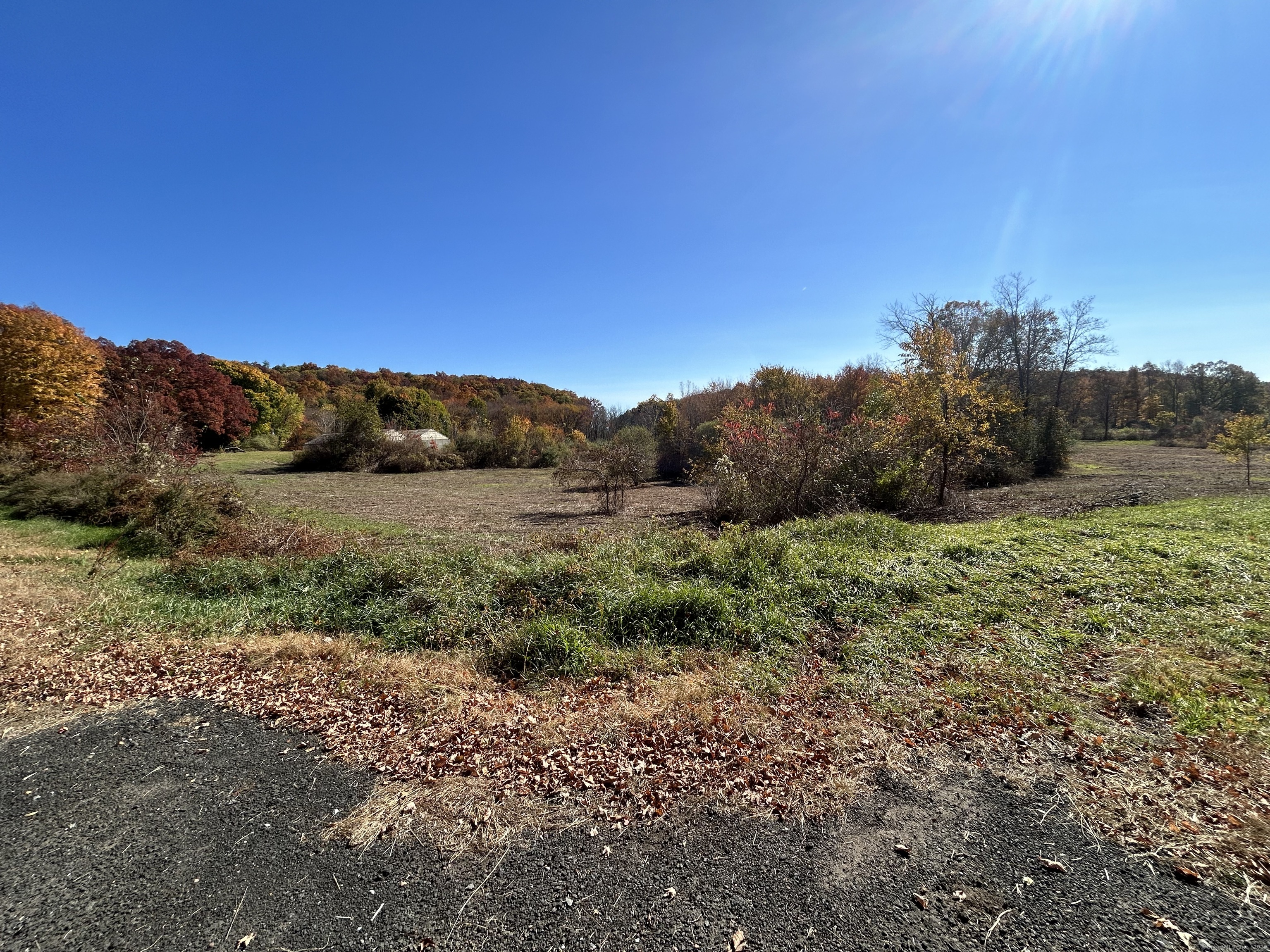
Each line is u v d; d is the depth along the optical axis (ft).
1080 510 33.12
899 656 14.43
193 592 21.66
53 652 15.58
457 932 6.58
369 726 11.70
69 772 10.16
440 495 62.80
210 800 9.29
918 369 39.19
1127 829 7.92
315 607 19.53
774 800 8.87
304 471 97.86
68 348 60.13
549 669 14.57
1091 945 6.16
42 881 7.50
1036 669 13.32
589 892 7.14
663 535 26.43
